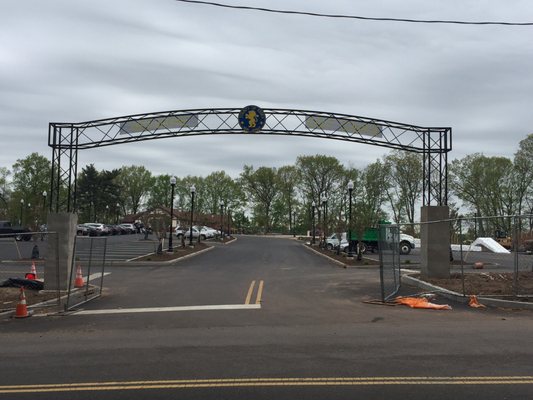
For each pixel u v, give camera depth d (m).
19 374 6.33
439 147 19.39
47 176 80.31
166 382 5.90
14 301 13.33
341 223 38.53
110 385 5.81
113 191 96.25
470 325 9.59
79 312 12.04
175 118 19.08
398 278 16.88
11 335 9.20
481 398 5.23
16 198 79.00
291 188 101.06
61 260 15.68
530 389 5.52
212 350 7.63
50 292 15.12
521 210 66.25
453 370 6.30
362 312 11.50
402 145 19.47
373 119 19.31
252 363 6.77
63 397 5.40
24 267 24.66
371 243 37.75
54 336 9.05
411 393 5.41
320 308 12.20
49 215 15.79
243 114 18.88
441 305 12.12
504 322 9.94
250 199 105.12
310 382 5.84
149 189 108.38
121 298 14.45
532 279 16.27
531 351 7.32
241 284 17.67
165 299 14.15
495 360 6.79
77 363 6.88
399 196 71.38
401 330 9.09
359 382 5.82
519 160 65.19
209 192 102.19
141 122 18.92
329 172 86.88
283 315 11.14
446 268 17.34
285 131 19.31
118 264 26.17
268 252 39.94
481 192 68.62
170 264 26.61
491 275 17.64
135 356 7.28
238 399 5.27
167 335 8.98
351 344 7.90
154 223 44.91
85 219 94.00
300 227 93.38
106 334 9.19
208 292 15.54
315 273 22.30
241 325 9.94
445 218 17.56
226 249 43.47
